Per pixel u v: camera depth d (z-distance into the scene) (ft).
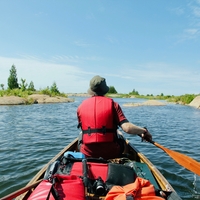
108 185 8.32
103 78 11.05
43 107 81.30
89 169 8.78
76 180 7.59
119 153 10.96
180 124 43.62
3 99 91.61
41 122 42.98
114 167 8.73
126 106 101.45
